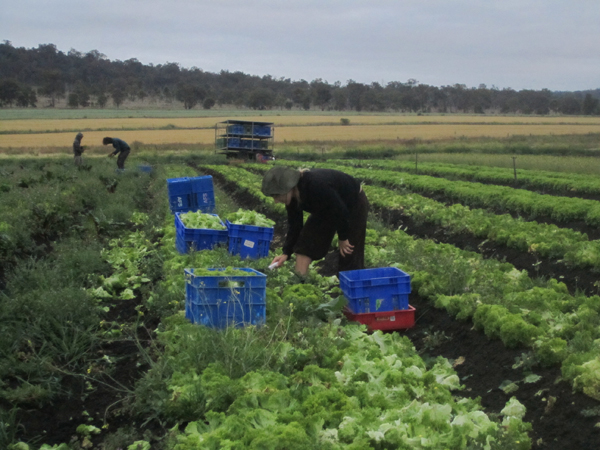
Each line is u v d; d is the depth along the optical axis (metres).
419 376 4.99
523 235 10.98
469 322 6.75
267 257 10.14
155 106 181.25
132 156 47.69
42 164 35.25
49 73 171.12
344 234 7.05
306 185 6.79
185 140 66.62
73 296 7.10
